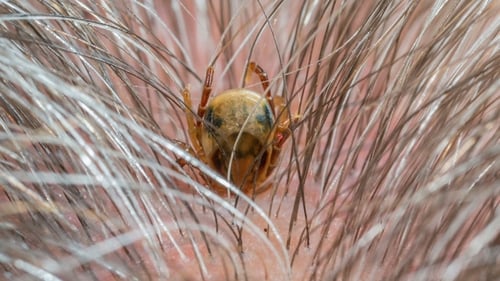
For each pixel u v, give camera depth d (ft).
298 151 0.22
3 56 0.19
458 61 0.20
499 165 0.19
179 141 0.21
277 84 0.23
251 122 0.21
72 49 0.21
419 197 0.19
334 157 0.22
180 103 0.22
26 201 0.19
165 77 0.23
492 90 0.20
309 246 0.20
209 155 0.21
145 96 0.22
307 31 0.23
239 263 0.20
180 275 0.20
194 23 0.25
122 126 0.20
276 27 0.24
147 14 0.24
